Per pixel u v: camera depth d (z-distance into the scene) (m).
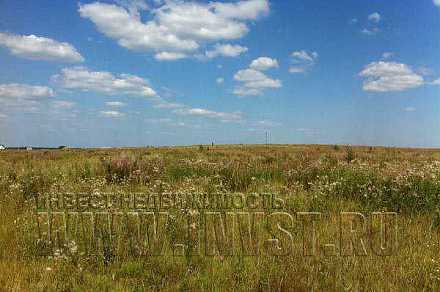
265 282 5.91
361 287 5.82
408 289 5.81
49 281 5.91
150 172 14.47
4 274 6.03
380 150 40.88
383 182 11.14
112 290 5.76
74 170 14.98
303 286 5.82
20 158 25.98
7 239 7.45
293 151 36.66
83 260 6.65
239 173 13.84
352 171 12.47
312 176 13.61
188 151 37.28
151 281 6.13
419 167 13.73
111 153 32.47
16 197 10.76
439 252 7.16
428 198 9.77
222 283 6.01
